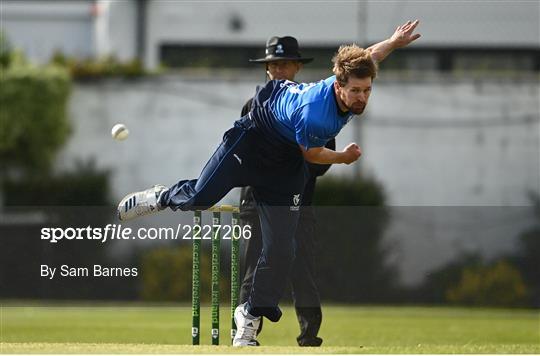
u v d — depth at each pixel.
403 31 25.77
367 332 44.59
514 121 98.75
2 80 93.12
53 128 94.69
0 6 112.38
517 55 108.06
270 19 110.19
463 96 98.88
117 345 24.77
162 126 99.06
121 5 110.50
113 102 98.50
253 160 25.44
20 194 93.94
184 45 110.69
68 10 113.00
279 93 24.55
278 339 38.69
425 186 98.44
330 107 23.31
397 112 98.56
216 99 99.44
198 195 26.09
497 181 98.75
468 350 24.72
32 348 23.42
